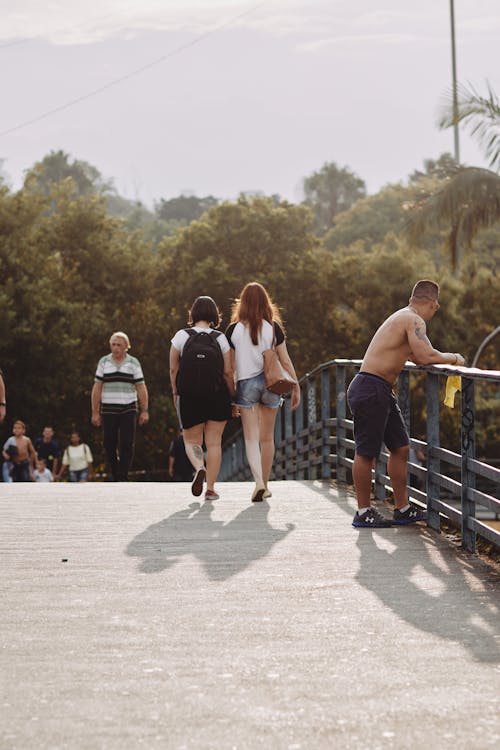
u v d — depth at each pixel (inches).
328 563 368.2
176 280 2299.5
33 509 498.9
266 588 331.3
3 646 269.3
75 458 1000.9
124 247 2315.5
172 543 406.6
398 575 349.7
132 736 207.6
